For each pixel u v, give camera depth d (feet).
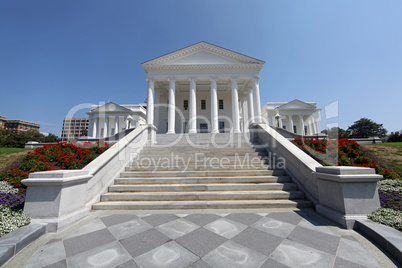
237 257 8.98
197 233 11.62
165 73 75.87
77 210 14.70
